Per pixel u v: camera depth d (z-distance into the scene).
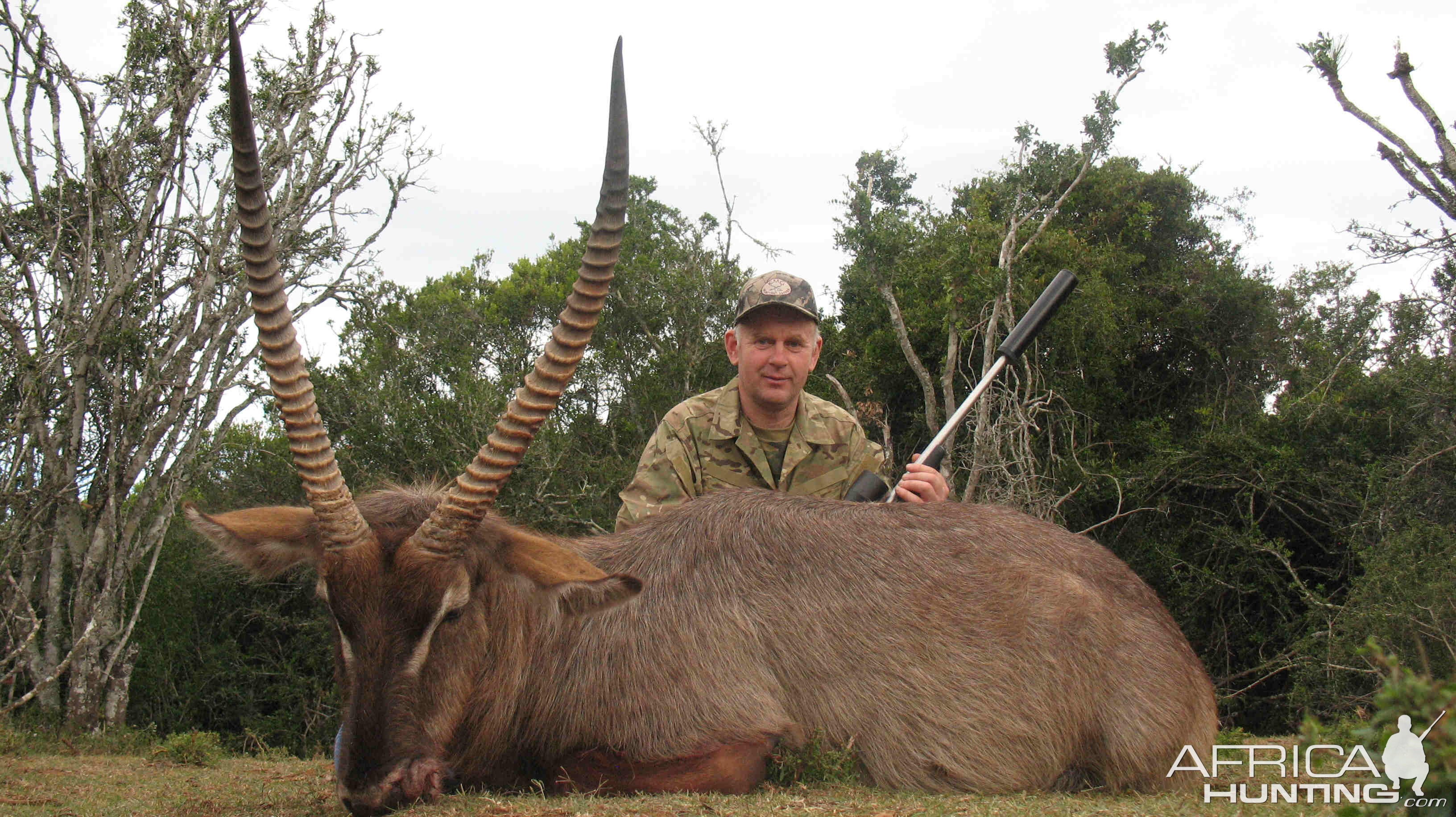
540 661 4.26
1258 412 18.41
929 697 4.29
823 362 19.98
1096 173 20.61
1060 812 3.61
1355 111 14.29
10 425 11.53
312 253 13.23
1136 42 17.66
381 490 4.39
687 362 18.52
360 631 3.67
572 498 15.43
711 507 4.64
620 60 3.78
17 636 11.77
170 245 12.58
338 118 13.27
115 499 11.93
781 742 4.26
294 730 14.79
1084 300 17.03
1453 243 14.25
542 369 3.79
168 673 14.70
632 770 4.13
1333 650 11.37
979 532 4.66
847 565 4.45
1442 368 14.55
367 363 17.53
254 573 4.15
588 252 3.82
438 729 3.81
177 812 4.06
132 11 12.32
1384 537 13.16
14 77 11.87
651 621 4.30
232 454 15.48
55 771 5.92
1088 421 16.98
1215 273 19.16
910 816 3.49
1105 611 4.54
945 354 18.03
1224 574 15.15
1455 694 2.38
